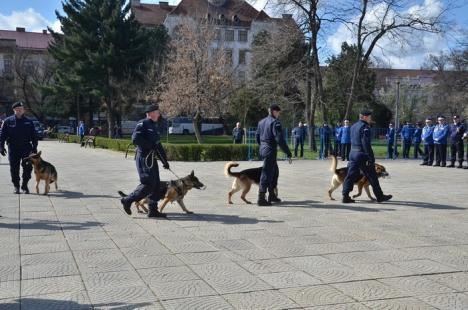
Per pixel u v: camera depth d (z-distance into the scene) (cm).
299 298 431
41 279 480
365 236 674
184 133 6084
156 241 636
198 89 3409
